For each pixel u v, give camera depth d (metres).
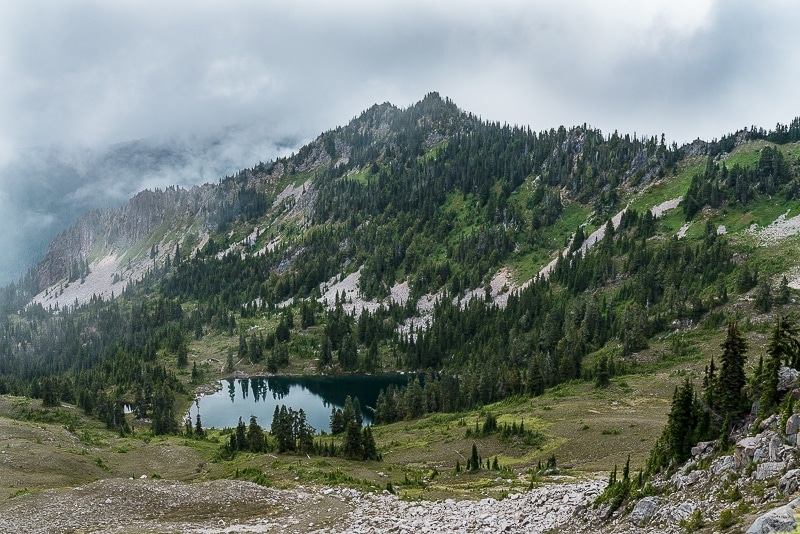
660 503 39.06
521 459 104.50
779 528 24.34
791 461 32.22
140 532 52.81
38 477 86.12
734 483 34.81
